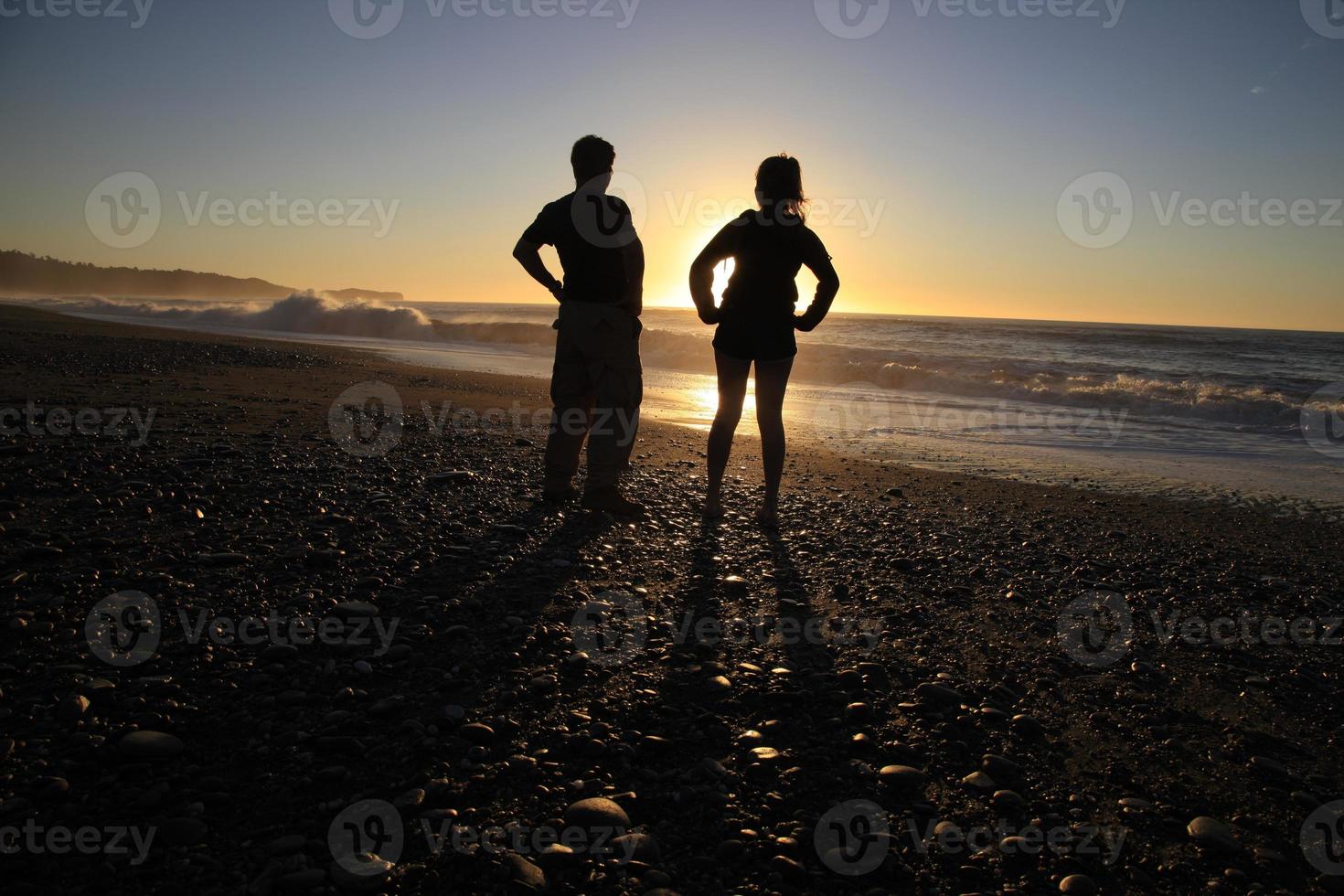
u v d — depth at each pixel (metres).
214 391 8.94
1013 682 2.94
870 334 37.59
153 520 3.89
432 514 4.47
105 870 1.70
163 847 1.78
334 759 2.15
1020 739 2.54
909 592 3.81
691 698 2.64
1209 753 2.52
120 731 2.17
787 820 2.06
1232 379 18.20
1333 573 4.49
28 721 2.18
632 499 5.27
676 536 4.48
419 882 1.74
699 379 16.31
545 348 23.19
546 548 4.03
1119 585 4.11
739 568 4.00
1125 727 2.66
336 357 16.14
